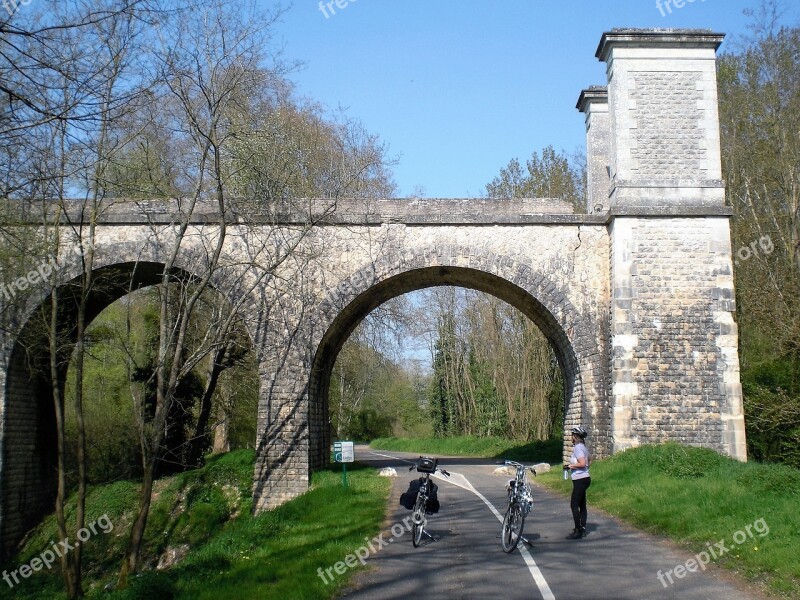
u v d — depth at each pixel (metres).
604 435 19.16
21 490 20.11
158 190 16.44
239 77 15.94
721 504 11.52
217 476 20.16
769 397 19.78
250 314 19.55
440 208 20.19
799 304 21.34
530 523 12.73
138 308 27.77
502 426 38.56
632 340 18.66
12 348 19.23
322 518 14.12
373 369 42.78
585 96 22.45
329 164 22.45
